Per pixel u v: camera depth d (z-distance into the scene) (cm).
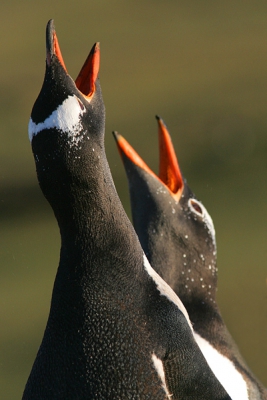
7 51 3847
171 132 3047
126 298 699
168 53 3962
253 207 2388
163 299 714
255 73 3572
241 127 2998
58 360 688
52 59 698
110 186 713
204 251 1063
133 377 679
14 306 1886
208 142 2931
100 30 4244
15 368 1670
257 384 965
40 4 4619
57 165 686
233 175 2634
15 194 2541
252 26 4253
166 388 688
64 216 705
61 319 697
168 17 4456
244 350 1633
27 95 3356
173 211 1049
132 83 3566
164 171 1086
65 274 707
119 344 684
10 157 2802
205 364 717
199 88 3481
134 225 1050
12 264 2119
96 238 704
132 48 4022
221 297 1859
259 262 2025
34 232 2292
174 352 696
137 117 3148
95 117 713
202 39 4128
